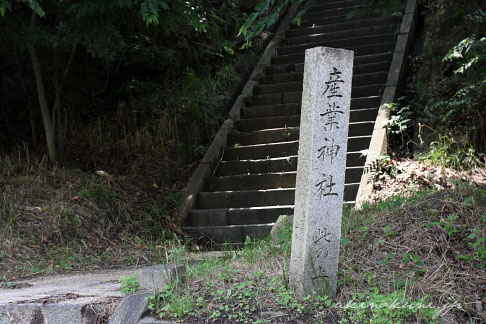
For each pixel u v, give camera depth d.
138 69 9.79
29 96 8.35
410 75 8.87
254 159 8.05
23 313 3.58
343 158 3.64
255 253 4.63
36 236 5.90
